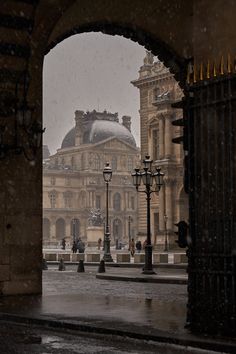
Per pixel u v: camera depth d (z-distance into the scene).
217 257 9.89
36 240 17.30
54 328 11.43
